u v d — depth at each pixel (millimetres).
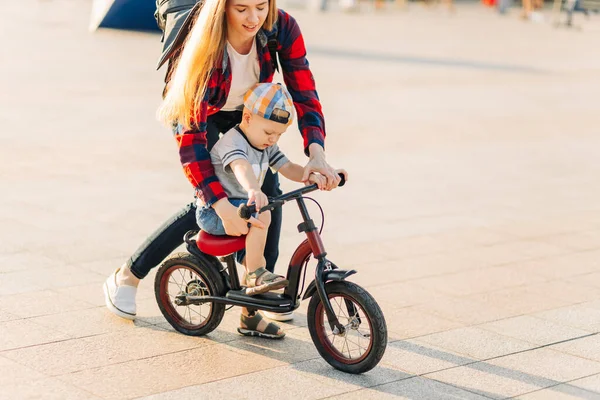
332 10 38375
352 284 5480
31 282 7055
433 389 5375
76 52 21219
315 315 5668
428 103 17031
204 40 5449
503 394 5336
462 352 5992
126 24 25484
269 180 6195
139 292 6996
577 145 13953
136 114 14430
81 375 5391
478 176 11641
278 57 6098
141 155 11836
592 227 9422
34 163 11148
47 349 5773
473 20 36938
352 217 9469
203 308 6582
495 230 9164
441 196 10516
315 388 5336
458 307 6883
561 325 6566
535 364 5820
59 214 9047
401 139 13750
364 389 5344
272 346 6027
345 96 17266
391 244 8531
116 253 7875
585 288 7445
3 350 5723
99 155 11719
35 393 5113
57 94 15867
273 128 5559
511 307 6926
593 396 5352
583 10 34531
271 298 5754
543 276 7734
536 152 13312
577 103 17875
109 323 6297
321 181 5688
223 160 5602
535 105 17438
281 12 5922
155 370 5520
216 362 5695
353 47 24734
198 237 5883
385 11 39750
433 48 25703
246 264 5777
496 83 19906
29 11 32375
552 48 27141
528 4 38531
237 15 5477
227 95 5746
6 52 20844
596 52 26516
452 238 8820
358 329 5926
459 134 14367
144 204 9539
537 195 10766
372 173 11555
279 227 6293
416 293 7176
